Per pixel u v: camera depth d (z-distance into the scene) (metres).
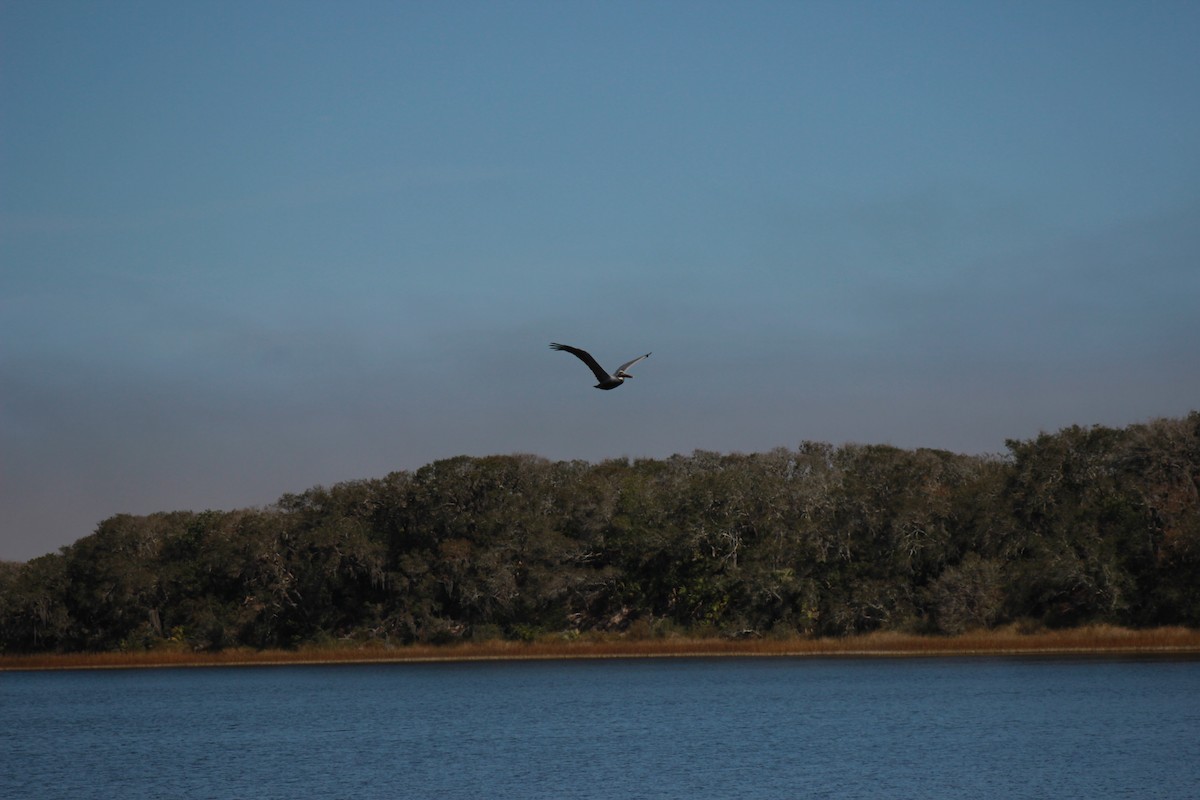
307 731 62.88
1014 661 86.00
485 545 105.75
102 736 62.81
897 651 94.06
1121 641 90.19
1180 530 91.25
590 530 105.88
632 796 42.84
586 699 73.31
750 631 101.00
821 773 46.38
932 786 43.44
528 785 45.38
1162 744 51.00
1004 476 100.50
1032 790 42.38
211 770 50.81
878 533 100.38
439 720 65.50
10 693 88.25
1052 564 91.94
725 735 56.81
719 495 103.56
